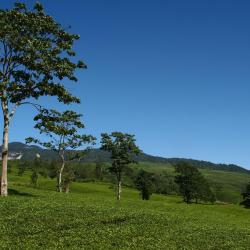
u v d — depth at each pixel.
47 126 65.75
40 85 62.88
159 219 51.16
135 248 36.84
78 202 60.06
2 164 61.47
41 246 34.59
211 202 190.88
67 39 65.06
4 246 33.06
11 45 62.91
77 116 95.38
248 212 101.88
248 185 160.25
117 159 120.06
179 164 183.62
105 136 120.25
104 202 67.69
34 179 171.62
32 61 62.34
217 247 41.50
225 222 62.66
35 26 63.44
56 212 47.34
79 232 40.09
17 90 62.16
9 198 55.62
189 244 41.00
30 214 44.84
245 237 48.53
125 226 44.91
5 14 62.19
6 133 62.19
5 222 40.94
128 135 120.12
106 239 38.78
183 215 62.91
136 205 71.81
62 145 103.62
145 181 171.62
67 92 63.88
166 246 38.84
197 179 180.75
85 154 106.31
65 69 62.81
